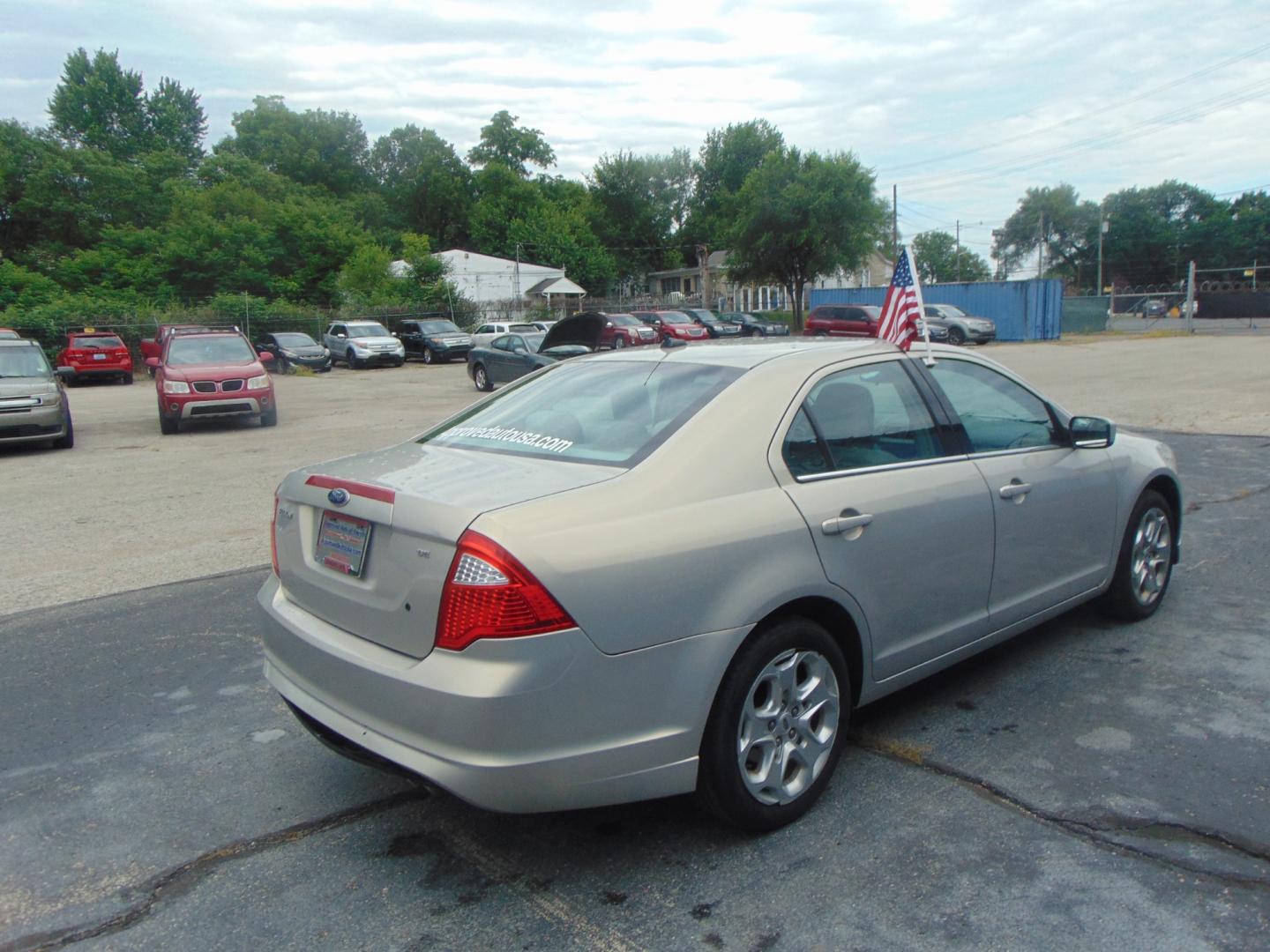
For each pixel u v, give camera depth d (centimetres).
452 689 255
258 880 295
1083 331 4553
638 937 262
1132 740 370
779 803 309
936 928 262
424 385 2466
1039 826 311
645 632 272
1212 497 782
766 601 294
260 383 1544
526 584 254
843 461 340
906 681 363
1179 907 268
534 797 261
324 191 8556
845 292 4656
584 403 356
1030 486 405
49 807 340
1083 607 526
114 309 3469
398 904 280
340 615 301
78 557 698
